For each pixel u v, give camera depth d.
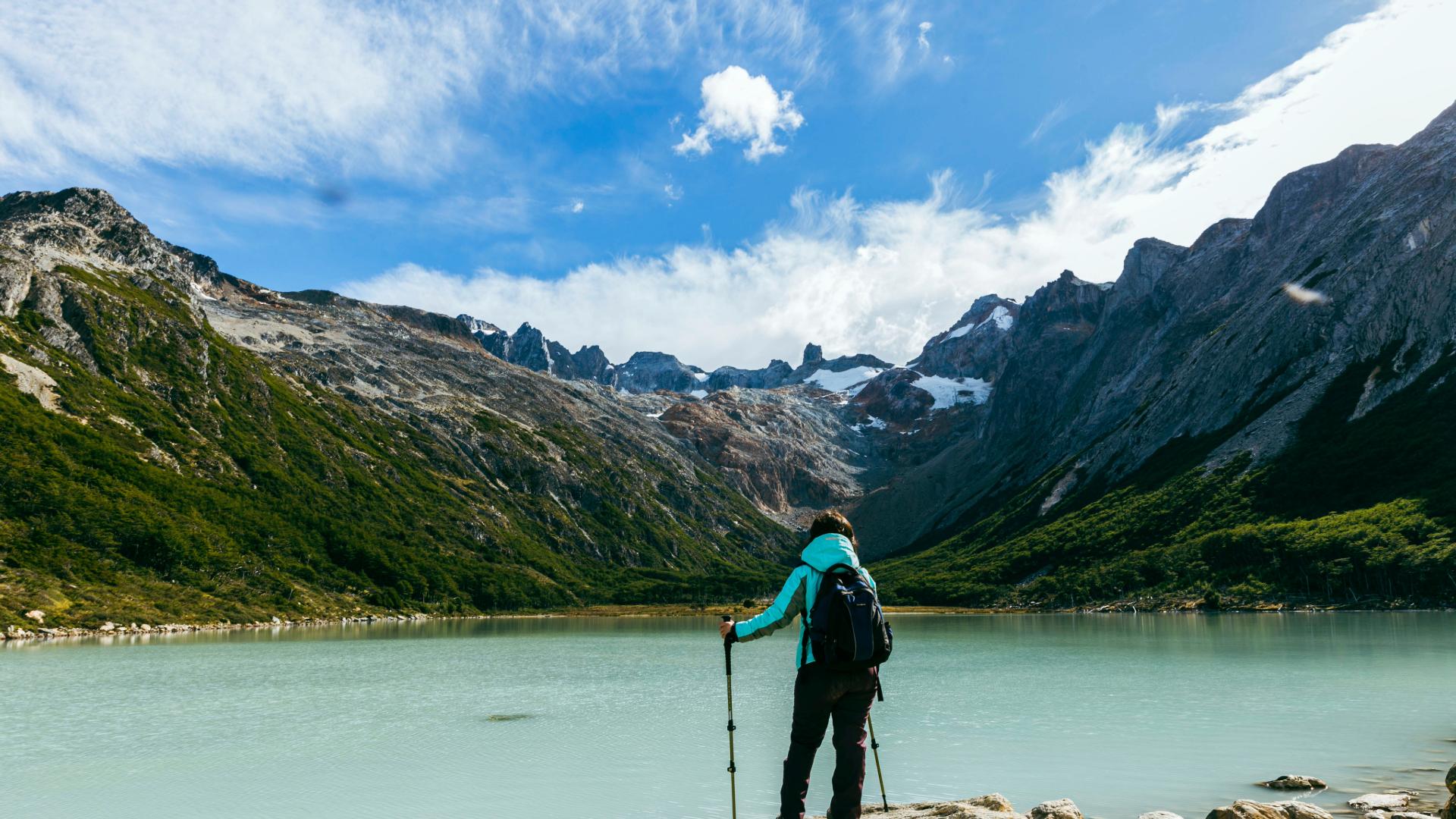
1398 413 194.75
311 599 169.25
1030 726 37.34
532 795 24.58
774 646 107.25
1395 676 52.12
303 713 44.62
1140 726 36.09
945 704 46.16
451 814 22.27
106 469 167.88
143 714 43.56
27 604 111.06
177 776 28.14
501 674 68.62
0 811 23.52
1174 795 22.36
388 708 46.69
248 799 24.62
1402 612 128.50
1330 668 57.88
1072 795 22.64
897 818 14.55
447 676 66.38
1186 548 191.12
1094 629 121.56
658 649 101.94
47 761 30.91
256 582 162.75
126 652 84.88
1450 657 62.62
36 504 139.38
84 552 134.38
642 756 31.62
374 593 192.00
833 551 9.27
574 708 47.38
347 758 31.48
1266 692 46.50
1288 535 165.75
